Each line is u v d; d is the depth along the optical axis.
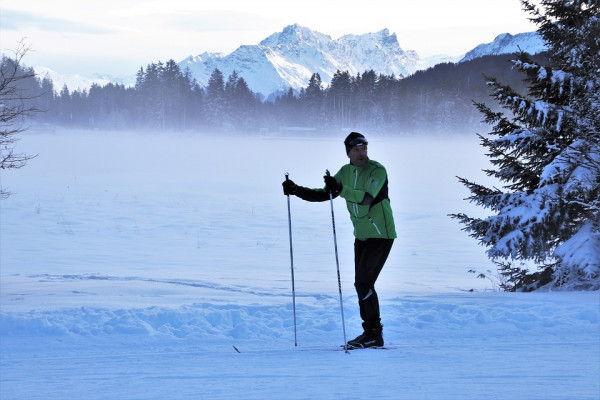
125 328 6.62
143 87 186.62
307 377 4.23
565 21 13.09
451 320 7.00
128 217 29.92
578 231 12.48
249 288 11.43
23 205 32.47
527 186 13.96
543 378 4.15
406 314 7.22
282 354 5.30
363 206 5.39
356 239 5.63
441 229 27.44
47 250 21.14
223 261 19.48
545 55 13.60
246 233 26.17
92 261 19.14
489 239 13.62
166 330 6.62
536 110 12.97
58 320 6.92
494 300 8.25
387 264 19.17
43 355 5.45
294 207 35.19
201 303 7.94
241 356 5.21
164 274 15.69
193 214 31.55
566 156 12.16
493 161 13.88
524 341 5.85
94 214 30.52
